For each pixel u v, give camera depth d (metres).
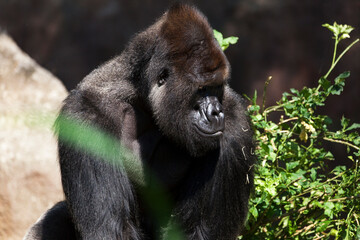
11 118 25.17
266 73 42.47
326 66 41.16
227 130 12.89
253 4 44.09
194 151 12.38
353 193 14.09
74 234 14.62
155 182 13.27
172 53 12.23
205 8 44.44
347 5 42.41
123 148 12.91
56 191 23.77
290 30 42.97
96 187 12.30
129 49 13.05
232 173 12.94
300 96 14.74
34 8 46.22
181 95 12.18
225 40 16.58
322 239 14.66
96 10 46.03
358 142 14.51
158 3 46.19
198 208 12.94
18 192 23.42
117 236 12.29
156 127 13.10
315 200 14.05
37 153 24.25
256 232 14.67
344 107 38.84
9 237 22.95
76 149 12.44
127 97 12.91
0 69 28.47
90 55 45.09
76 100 12.70
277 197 14.03
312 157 14.84
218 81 12.04
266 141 14.58
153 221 13.73
